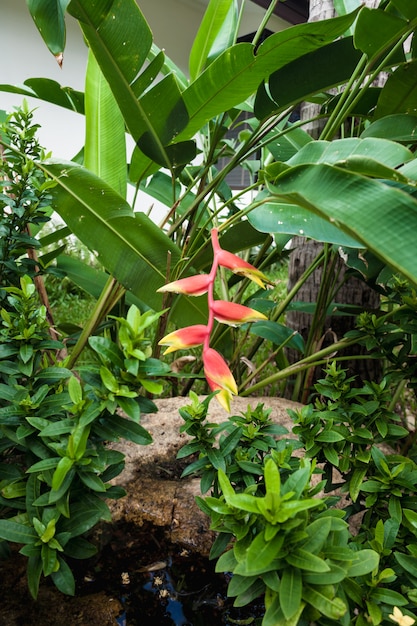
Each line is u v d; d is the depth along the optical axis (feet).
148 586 3.34
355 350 6.45
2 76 13.82
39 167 4.43
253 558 2.02
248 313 2.55
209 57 5.42
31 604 3.13
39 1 3.90
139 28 3.76
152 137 4.61
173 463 4.31
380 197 2.03
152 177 7.77
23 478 3.10
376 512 3.20
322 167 2.36
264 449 3.15
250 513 2.38
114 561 3.48
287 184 2.59
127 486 3.97
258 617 3.19
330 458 3.12
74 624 3.03
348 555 2.26
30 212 4.40
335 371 3.62
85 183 4.61
